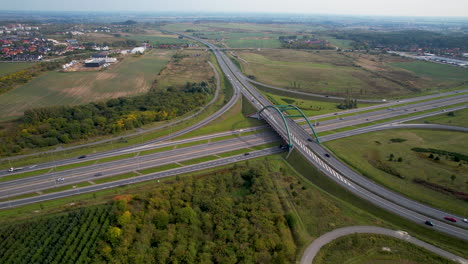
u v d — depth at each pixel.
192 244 100.44
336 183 138.25
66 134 176.88
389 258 95.19
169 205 117.75
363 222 112.19
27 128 182.00
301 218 114.69
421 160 154.38
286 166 157.62
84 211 111.25
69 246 96.81
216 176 140.88
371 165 152.25
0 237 100.81
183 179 137.50
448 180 135.25
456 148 168.50
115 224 105.12
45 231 103.12
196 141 181.62
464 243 101.12
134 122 198.38
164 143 178.12
